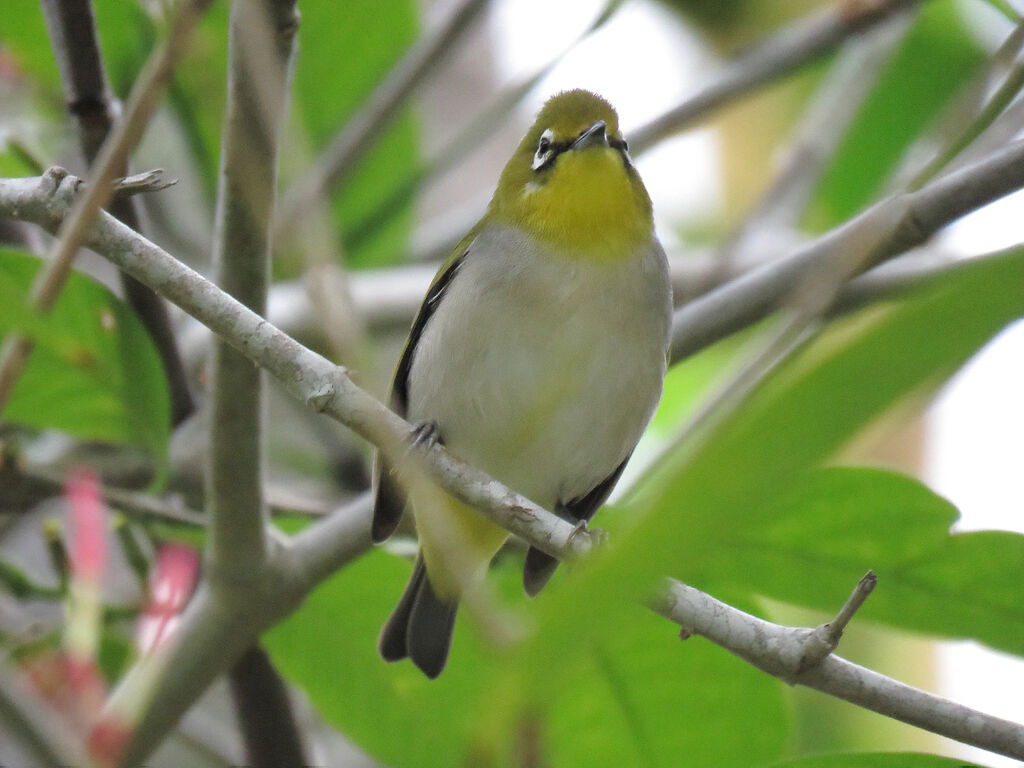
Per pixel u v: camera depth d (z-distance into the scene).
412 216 13.39
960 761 6.01
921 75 14.16
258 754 8.90
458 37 10.32
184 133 11.50
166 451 8.41
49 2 7.58
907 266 9.98
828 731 12.70
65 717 6.66
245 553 7.73
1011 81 7.11
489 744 2.76
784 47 11.58
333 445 12.16
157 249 6.27
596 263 8.88
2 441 8.38
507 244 9.04
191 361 11.32
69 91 7.66
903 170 13.82
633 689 8.41
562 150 9.23
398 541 10.20
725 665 8.33
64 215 6.16
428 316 9.49
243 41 5.27
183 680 7.81
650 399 9.20
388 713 9.07
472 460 9.29
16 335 4.57
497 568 9.31
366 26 12.19
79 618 6.55
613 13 9.64
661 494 2.52
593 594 2.57
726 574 8.05
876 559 7.82
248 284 6.82
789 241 13.27
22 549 10.43
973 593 7.78
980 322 2.51
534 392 8.89
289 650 9.02
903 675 13.16
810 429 2.51
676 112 11.62
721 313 8.80
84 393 8.38
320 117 12.40
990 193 7.18
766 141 16.69
